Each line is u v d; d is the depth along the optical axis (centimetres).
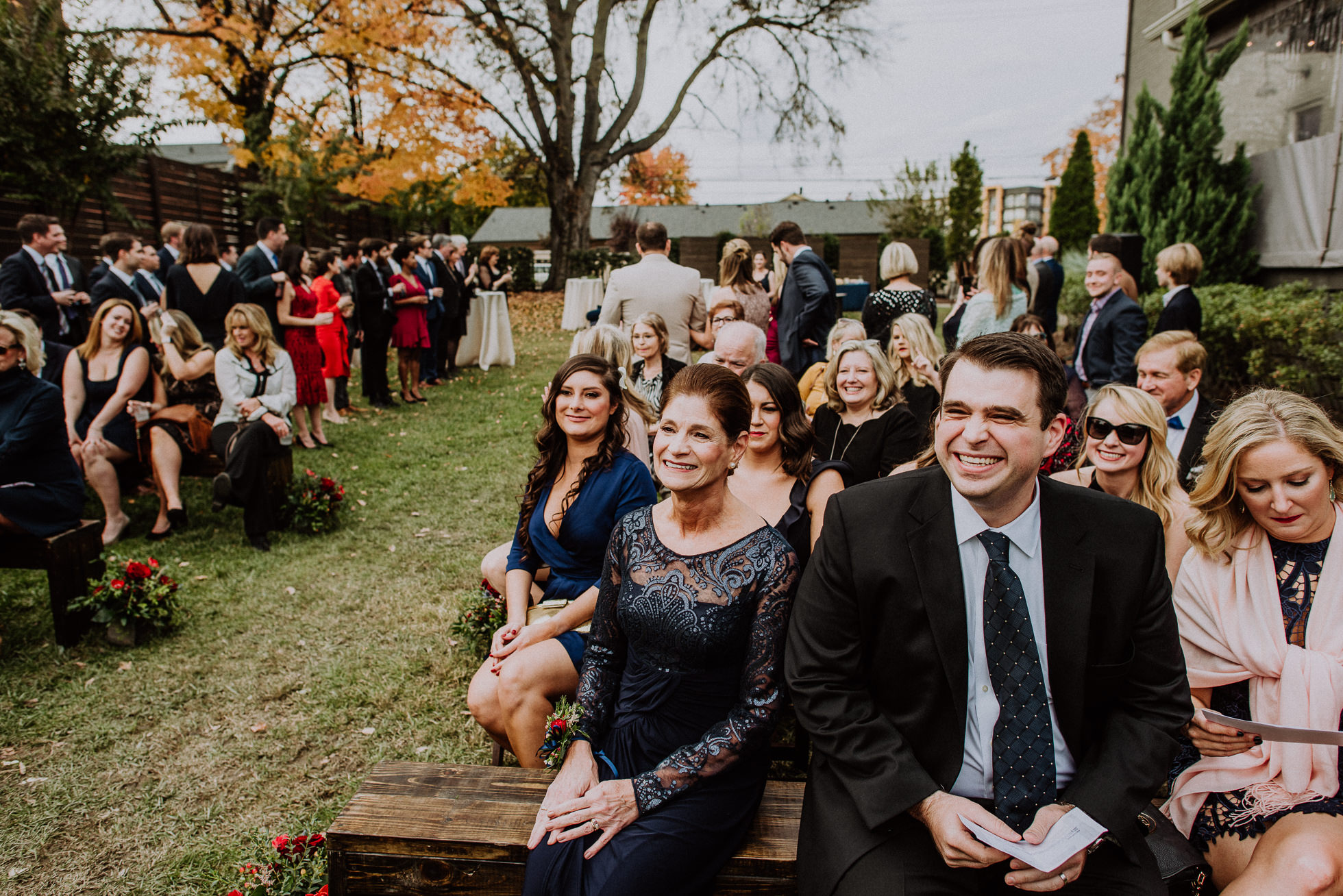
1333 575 184
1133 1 1091
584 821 171
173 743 293
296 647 363
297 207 1405
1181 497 239
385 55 1642
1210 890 189
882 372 327
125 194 1105
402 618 391
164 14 1516
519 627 252
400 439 729
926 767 162
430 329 988
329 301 780
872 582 159
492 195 2003
